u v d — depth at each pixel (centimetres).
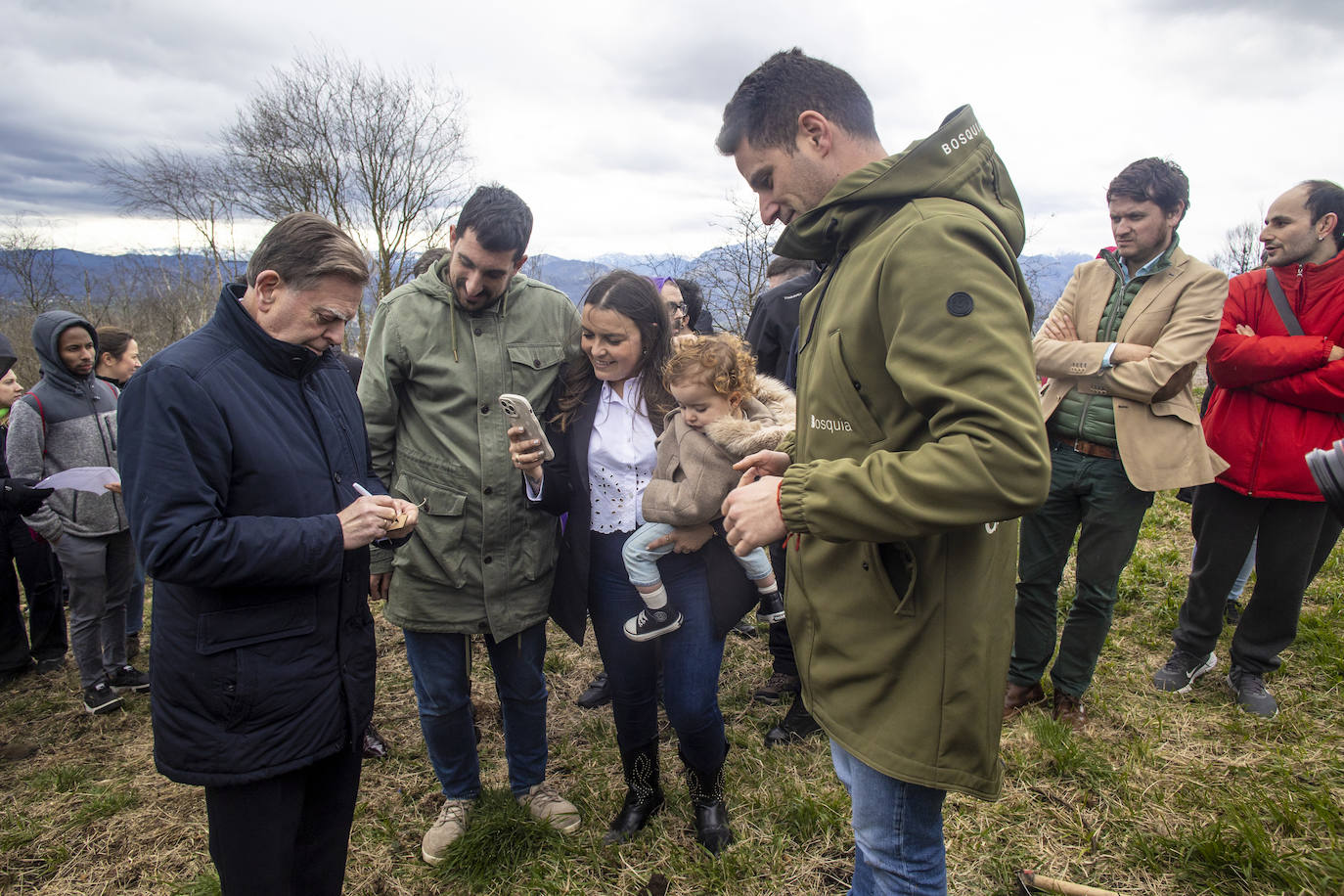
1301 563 288
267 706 152
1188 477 271
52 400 342
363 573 172
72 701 362
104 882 235
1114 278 298
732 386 202
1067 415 290
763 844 236
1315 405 278
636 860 233
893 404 128
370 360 222
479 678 365
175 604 149
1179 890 211
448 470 218
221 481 147
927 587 129
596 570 231
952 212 121
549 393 233
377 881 229
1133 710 303
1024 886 213
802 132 138
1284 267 298
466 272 207
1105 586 285
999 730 135
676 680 219
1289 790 247
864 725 138
